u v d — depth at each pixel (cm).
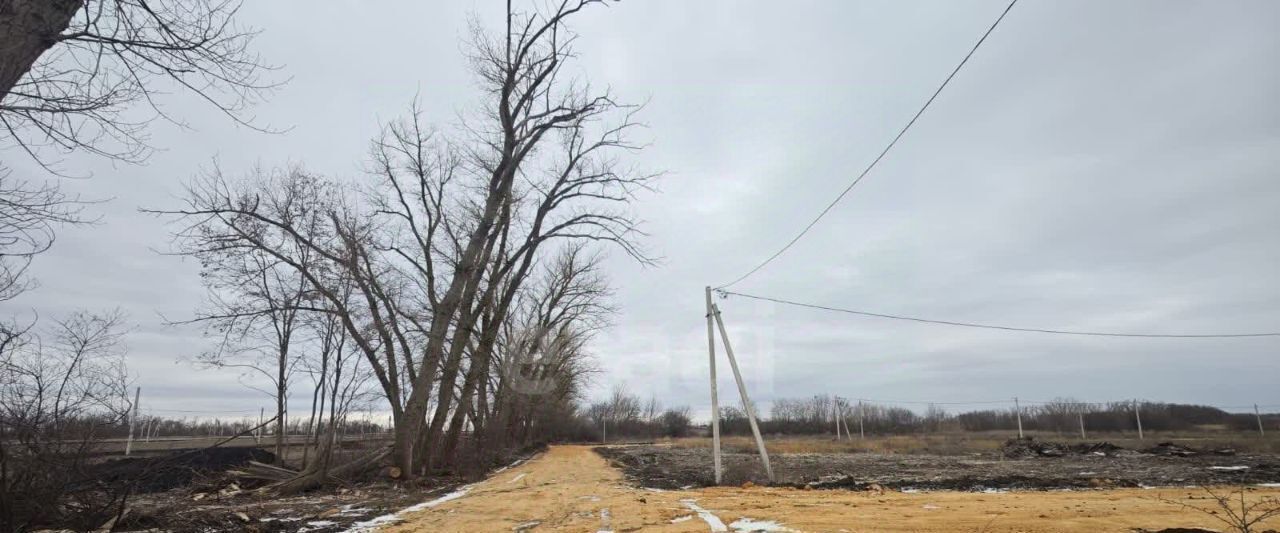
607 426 11075
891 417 10388
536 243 2608
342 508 1405
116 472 1153
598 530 1088
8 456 915
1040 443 4334
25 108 570
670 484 2100
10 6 575
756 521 1127
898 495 1557
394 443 2138
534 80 2400
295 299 2038
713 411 2159
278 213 2089
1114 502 1294
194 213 1866
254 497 1659
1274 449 3762
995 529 972
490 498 1655
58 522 975
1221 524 973
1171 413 7938
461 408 2759
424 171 2438
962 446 5116
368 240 2188
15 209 661
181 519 1081
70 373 1004
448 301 2259
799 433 10175
